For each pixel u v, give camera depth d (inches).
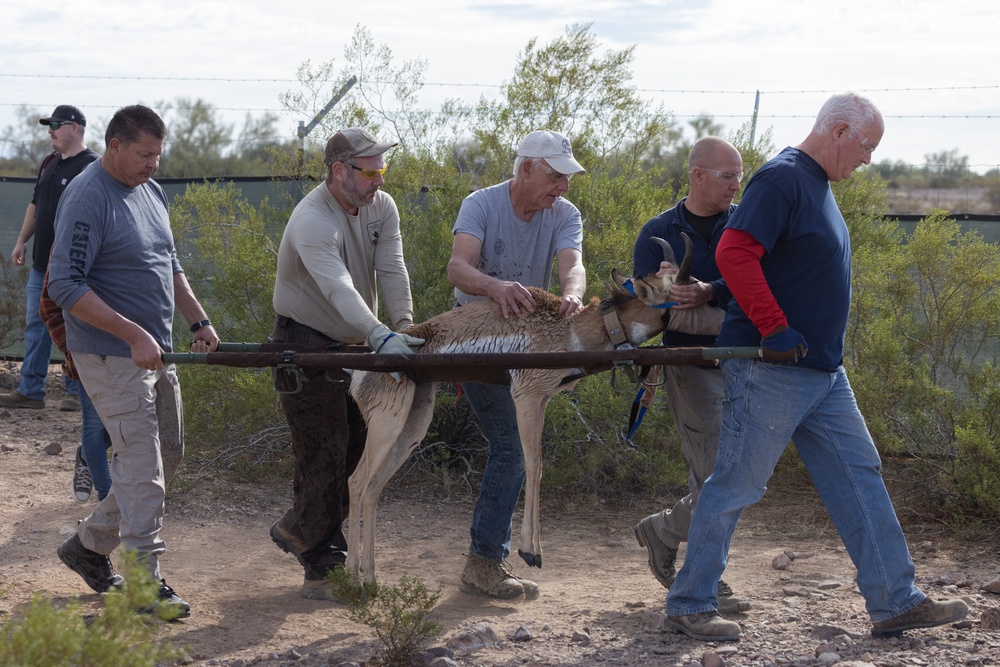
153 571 190.5
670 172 552.1
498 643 177.3
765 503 290.8
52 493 285.6
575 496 301.6
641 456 298.8
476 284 195.9
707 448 196.9
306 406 200.8
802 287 170.1
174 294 209.3
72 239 182.7
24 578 215.9
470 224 203.9
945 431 285.3
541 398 192.5
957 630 176.2
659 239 189.2
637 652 170.4
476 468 319.0
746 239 165.0
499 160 371.2
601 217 335.9
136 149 186.1
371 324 186.2
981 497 252.2
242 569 232.2
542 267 211.0
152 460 189.2
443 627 178.9
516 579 211.6
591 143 376.2
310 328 204.4
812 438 178.1
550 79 380.5
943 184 1030.4
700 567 176.1
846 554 242.2
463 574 213.0
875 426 284.7
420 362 177.3
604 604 205.0
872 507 173.9
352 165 193.6
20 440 343.0
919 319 322.3
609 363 183.0
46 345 390.3
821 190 171.0
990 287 313.1
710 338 195.2
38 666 120.6
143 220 193.6
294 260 200.5
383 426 195.3
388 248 210.2
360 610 172.7
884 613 173.3
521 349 195.2
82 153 352.2
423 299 319.3
